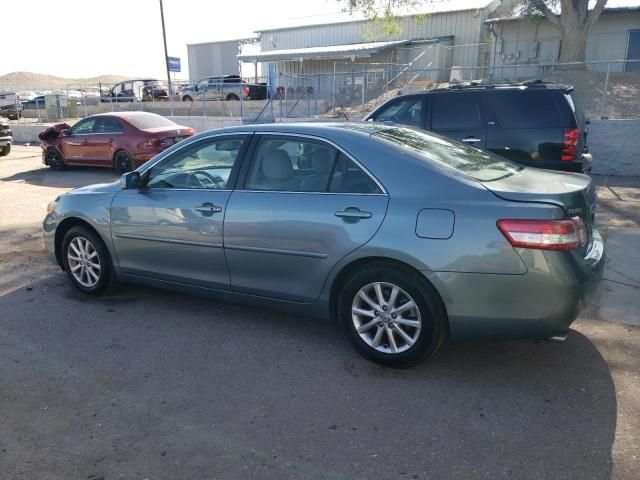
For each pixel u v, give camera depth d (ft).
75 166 48.39
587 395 11.10
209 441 9.86
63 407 11.02
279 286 13.33
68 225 17.25
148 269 15.61
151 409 10.90
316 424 10.30
